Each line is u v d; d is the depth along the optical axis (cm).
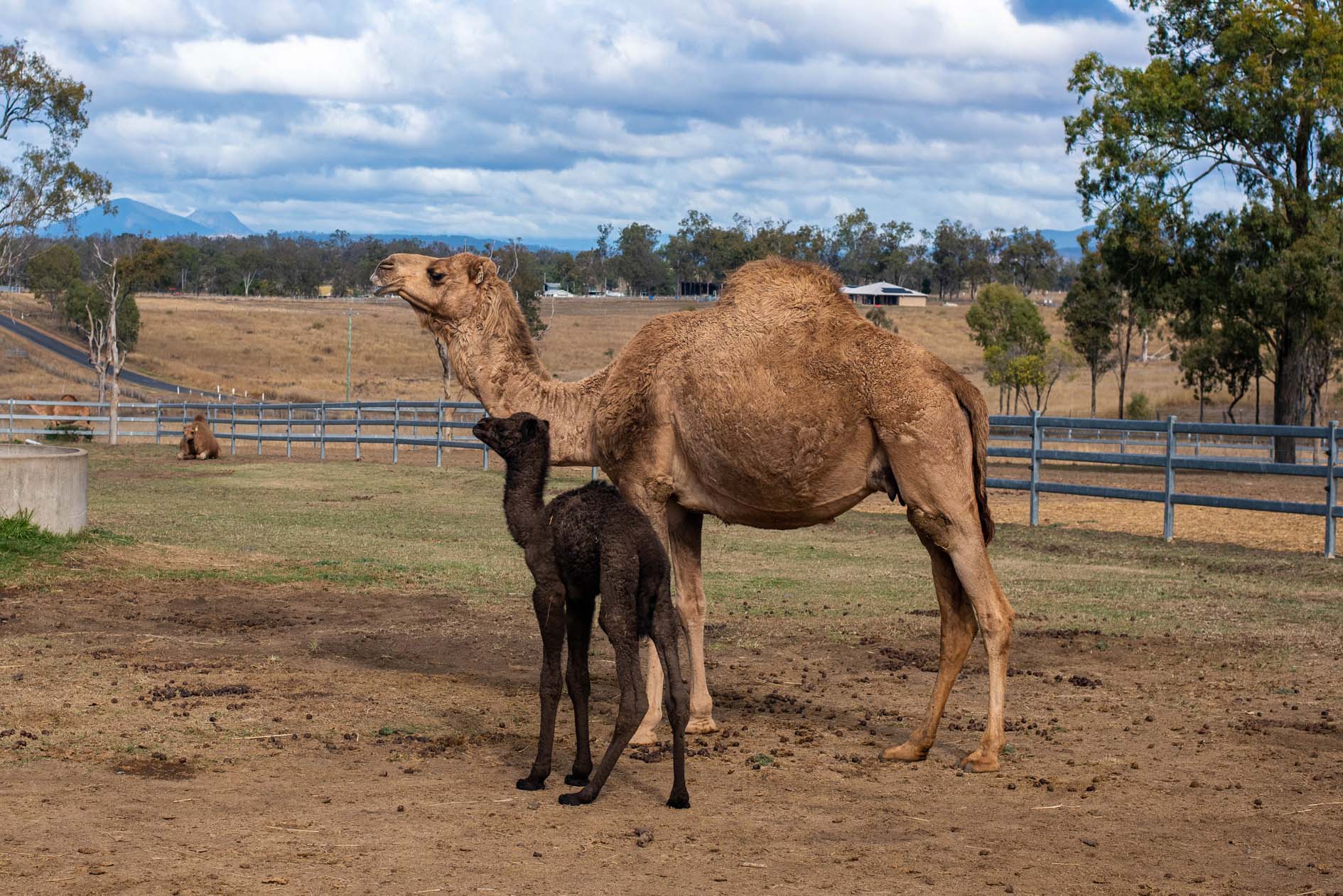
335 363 9762
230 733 652
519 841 494
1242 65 3541
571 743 661
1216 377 5016
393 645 918
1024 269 13975
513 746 652
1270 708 754
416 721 696
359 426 2859
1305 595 1168
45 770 574
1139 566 1385
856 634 988
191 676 782
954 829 523
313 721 685
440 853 476
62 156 4728
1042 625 1026
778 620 1047
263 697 736
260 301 14212
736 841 501
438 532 1627
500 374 766
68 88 4616
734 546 1561
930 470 615
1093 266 4159
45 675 763
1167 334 9512
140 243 6662
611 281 15825
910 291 12712
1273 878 468
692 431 674
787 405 643
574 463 753
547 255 17562
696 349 675
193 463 2781
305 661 850
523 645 933
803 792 577
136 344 9731
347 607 1067
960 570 621
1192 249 3747
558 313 12331
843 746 666
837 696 788
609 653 928
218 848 474
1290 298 3562
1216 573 1323
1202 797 574
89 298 8406
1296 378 3619
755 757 638
